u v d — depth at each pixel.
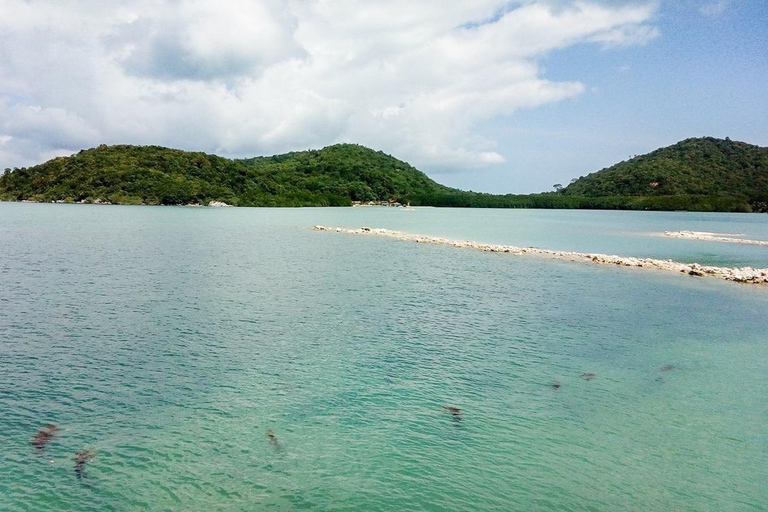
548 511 12.76
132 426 16.36
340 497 13.06
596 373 21.78
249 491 13.18
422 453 15.24
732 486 13.91
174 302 32.66
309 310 31.47
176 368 21.31
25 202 181.12
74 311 29.83
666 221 144.12
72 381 19.73
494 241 80.94
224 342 24.84
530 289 39.53
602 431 16.77
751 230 107.81
